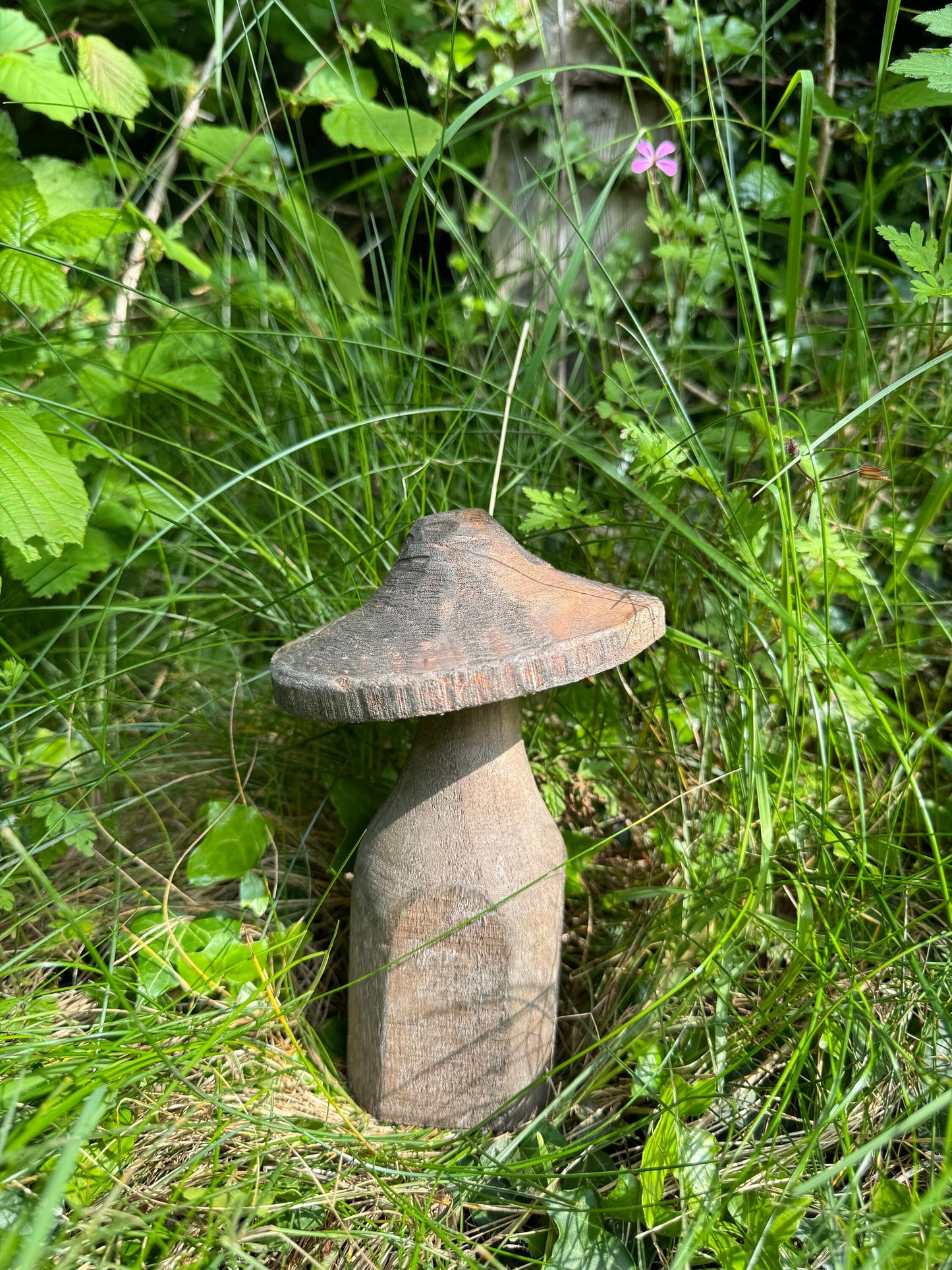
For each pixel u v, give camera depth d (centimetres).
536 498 49
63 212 56
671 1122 36
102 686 53
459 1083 41
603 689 55
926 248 42
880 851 46
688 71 69
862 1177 37
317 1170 37
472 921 40
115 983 41
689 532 43
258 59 71
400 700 35
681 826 50
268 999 44
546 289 71
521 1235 36
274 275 76
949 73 42
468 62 72
